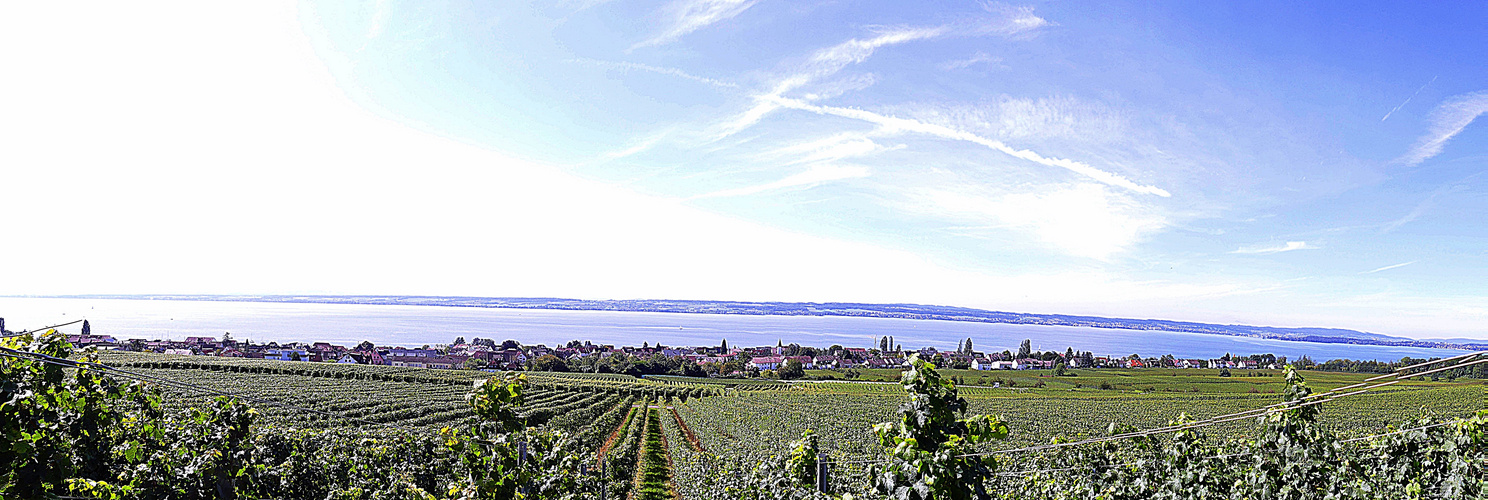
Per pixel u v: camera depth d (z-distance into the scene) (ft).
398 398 169.07
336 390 179.01
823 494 29.86
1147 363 399.03
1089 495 28.66
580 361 414.00
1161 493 25.30
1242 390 226.58
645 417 207.41
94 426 17.01
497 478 24.53
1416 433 21.50
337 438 52.65
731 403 205.46
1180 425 25.95
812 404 198.39
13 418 13.98
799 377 356.59
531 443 32.50
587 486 55.77
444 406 154.61
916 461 18.38
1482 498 19.26
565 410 169.89
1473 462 20.02
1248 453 23.71
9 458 14.16
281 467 35.68
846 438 123.95
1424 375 12.19
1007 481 35.50
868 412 176.65
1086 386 252.21
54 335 16.44
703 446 124.26
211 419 25.40
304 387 178.29
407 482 49.39
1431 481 20.86
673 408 220.02
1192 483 24.54
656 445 143.43
